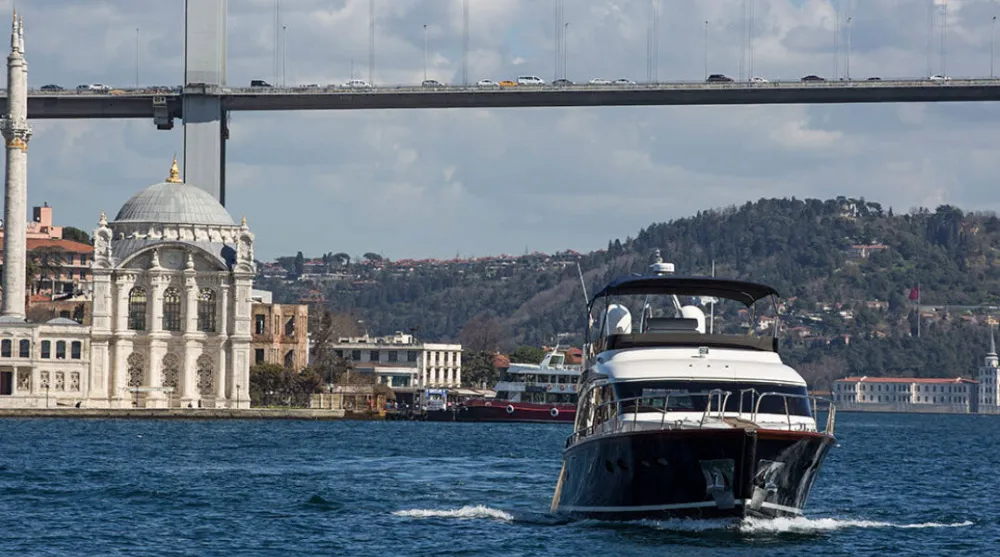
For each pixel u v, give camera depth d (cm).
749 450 7525
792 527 8031
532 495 10919
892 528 8881
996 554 7969
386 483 11962
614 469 8006
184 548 8106
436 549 7931
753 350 8362
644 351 8288
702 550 7425
